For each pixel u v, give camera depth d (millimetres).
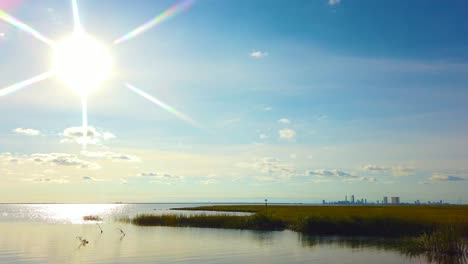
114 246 41375
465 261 32188
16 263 31438
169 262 31750
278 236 50969
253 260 32719
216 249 39000
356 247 40062
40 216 121562
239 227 63844
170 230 60750
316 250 38188
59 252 37156
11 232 58688
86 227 68375
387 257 34125
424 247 37469
